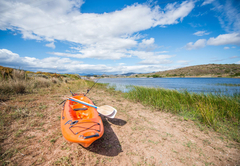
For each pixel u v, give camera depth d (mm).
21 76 10375
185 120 5477
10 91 7355
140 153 3318
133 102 8531
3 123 4035
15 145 3172
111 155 3176
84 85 15820
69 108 4320
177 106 6684
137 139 3965
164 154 3316
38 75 14992
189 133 4406
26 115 4867
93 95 10305
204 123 5066
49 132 3914
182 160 3119
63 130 3059
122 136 4098
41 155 2936
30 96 7352
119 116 5832
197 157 3238
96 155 3131
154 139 3998
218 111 5875
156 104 7320
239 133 4312
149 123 5160
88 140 2660
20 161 2697
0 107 5191
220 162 3076
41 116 4918
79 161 2877
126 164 2910
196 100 7113
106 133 4230
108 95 10680
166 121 5375
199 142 3883
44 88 10086
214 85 23531
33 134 3727
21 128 3943
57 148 3230
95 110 4305
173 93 8703
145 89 10219
